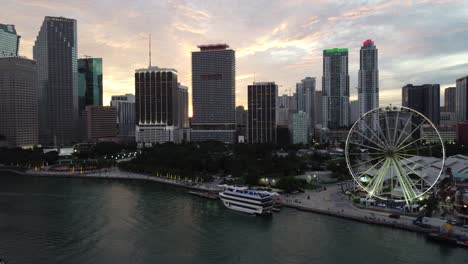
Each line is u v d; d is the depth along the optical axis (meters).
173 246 165.12
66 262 149.12
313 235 175.25
